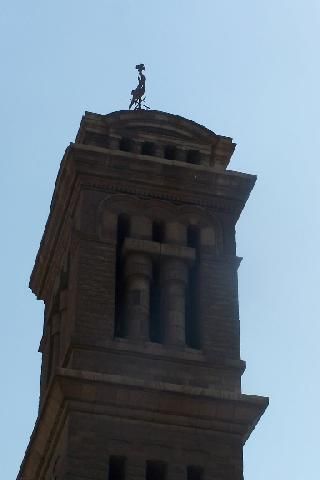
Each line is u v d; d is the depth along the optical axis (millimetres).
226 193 93750
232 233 92438
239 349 87000
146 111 96312
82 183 91312
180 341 86312
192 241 92375
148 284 88375
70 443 79812
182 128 96562
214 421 82875
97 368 83500
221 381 85188
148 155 94500
